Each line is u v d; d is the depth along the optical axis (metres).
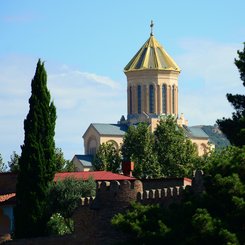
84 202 109.69
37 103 130.75
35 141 129.00
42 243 116.50
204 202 93.38
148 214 97.31
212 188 92.94
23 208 126.50
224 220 90.31
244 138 105.69
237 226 89.88
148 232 94.56
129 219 97.19
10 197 134.38
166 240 93.25
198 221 89.31
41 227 125.94
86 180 134.38
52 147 130.25
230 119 123.56
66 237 112.50
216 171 94.00
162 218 95.69
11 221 131.62
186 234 92.69
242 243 88.00
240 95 124.62
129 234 100.75
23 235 125.50
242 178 93.12
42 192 127.56
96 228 108.06
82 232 109.75
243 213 89.25
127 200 105.94
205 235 88.69
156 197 104.12
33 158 128.25
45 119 130.50
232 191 90.94
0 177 142.38
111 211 106.94
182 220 94.44
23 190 127.25
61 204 129.38
